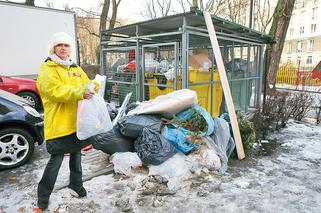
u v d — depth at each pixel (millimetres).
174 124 4113
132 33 7508
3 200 3062
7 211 2848
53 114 2604
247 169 3980
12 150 3918
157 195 3186
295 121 7059
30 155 4090
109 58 7668
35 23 8852
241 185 3443
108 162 3992
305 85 15875
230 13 21641
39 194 2828
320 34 39875
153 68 6121
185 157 3809
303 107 7215
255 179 3646
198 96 5738
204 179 3598
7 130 3871
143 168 3723
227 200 3107
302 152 4719
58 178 3562
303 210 2930
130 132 3914
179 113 4316
